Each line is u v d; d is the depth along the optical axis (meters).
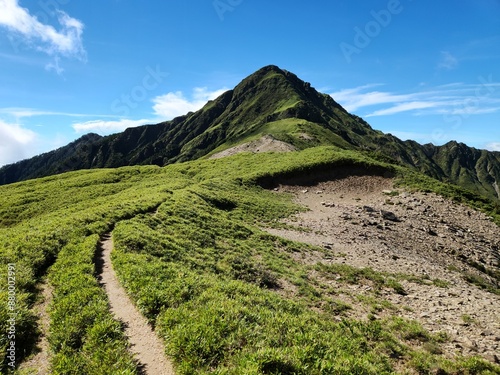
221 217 33.81
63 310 11.32
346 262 25.83
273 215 40.88
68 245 19.69
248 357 8.48
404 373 10.86
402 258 28.44
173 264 17.47
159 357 9.32
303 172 58.72
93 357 8.93
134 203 34.12
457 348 13.18
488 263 31.17
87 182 69.44
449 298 19.33
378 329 13.68
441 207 43.91
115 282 14.90
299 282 19.73
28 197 59.56
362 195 51.75
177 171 75.81
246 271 20.25
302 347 9.54
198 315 10.70
